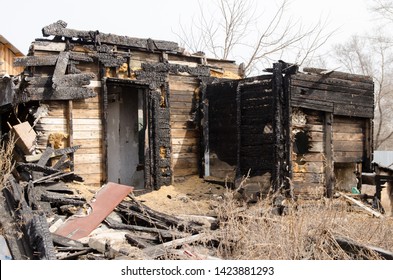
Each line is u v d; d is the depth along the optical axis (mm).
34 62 11094
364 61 38500
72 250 6766
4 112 12375
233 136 12289
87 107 11773
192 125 13508
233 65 14742
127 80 12266
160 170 12750
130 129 14156
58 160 11078
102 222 8281
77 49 11797
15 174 10227
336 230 6715
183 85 13391
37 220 6953
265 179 11016
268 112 11078
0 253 6312
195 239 6949
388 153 24703
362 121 12266
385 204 11953
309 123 11117
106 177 11859
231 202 7926
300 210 6996
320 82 11180
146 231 8000
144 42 12719
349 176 12430
